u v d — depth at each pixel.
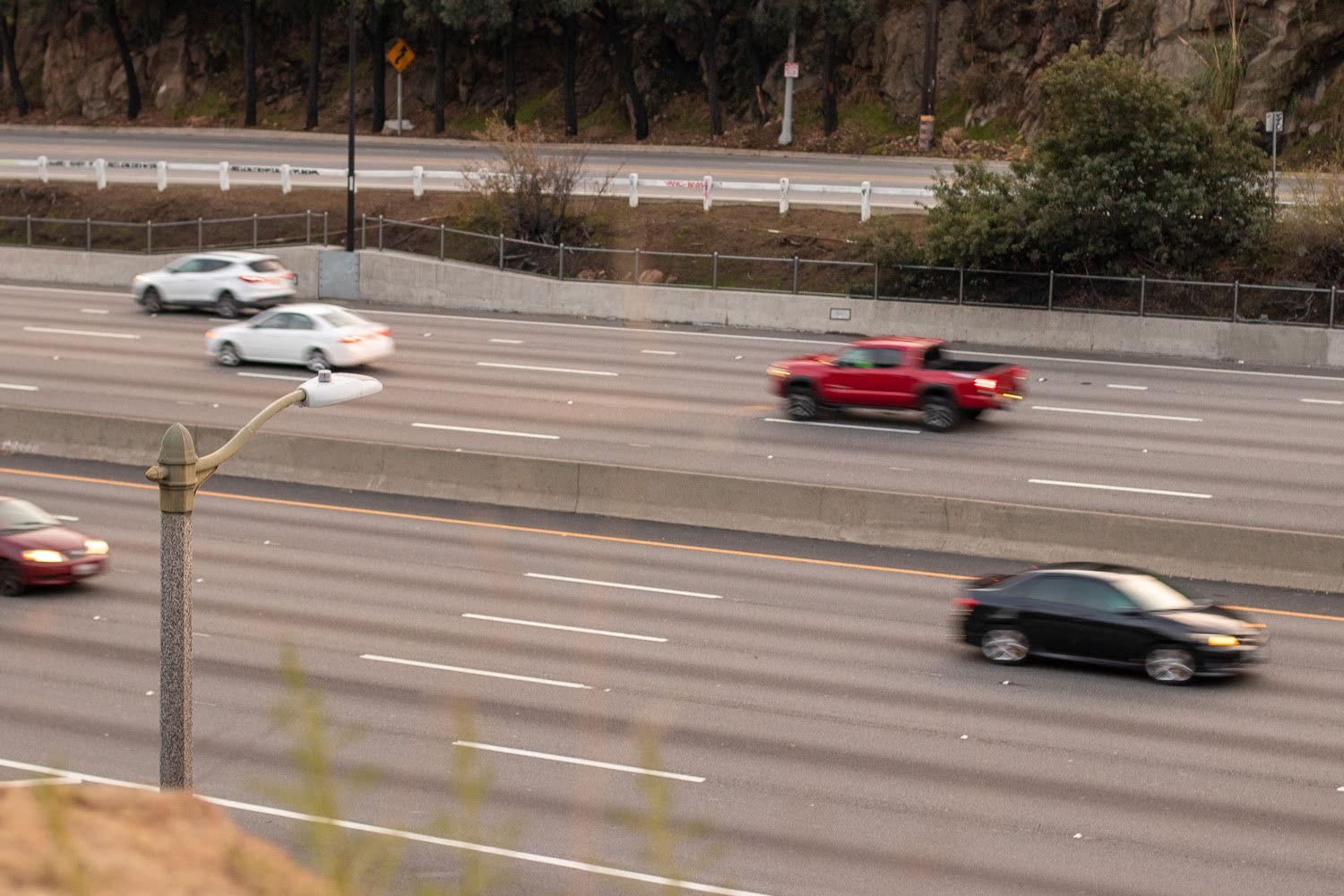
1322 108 54.22
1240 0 55.56
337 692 17.94
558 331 44.75
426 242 52.19
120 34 76.69
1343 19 53.69
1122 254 44.12
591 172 56.59
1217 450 31.05
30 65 81.38
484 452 30.91
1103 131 43.75
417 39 76.81
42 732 16.67
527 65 75.88
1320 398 35.94
